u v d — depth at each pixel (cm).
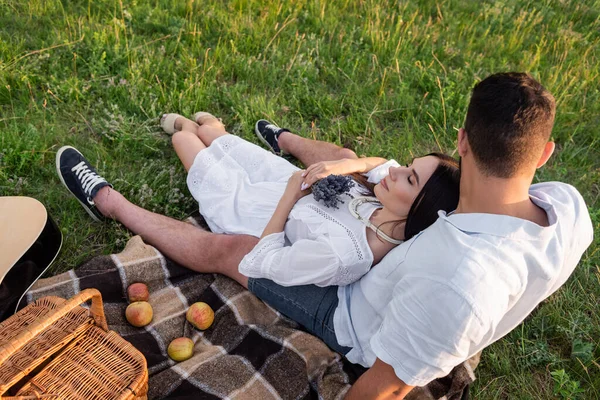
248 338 263
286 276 252
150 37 469
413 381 199
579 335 310
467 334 184
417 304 192
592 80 514
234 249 292
